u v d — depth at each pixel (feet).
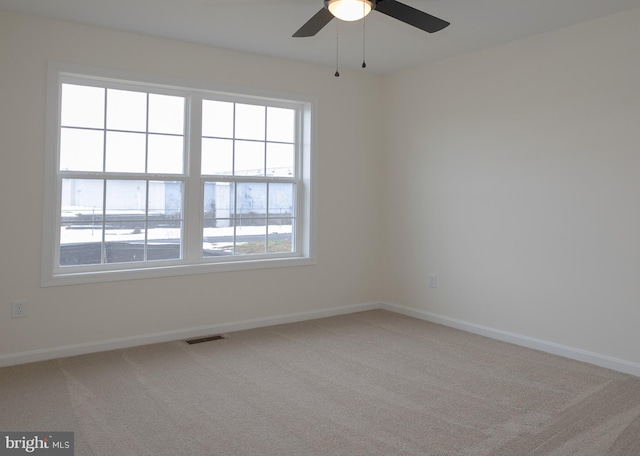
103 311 11.71
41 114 10.88
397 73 15.72
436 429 7.77
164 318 12.51
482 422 8.02
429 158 14.74
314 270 15.03
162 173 12.74
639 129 10.19
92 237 11.87
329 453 7.01
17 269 10.73
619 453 7.04
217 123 13.51
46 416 8.13
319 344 12.34
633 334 10.37
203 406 8.58
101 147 11.91
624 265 10.48
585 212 11.10
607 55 10.67
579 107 11.16
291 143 14.88
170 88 12.63
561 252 11.57
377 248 16.38
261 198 14.35
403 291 15.70
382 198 16.34
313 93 14.75
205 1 10.01
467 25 11.28
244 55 13.48
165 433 7.57
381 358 11.27
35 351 10.91
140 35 11.98
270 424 7.91
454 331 13.64
